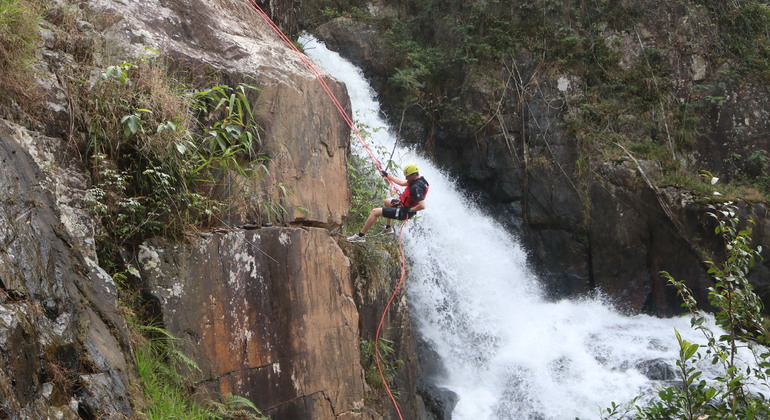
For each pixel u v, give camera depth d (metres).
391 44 17.80
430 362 12.24
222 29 7.78
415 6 18.86
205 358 6.09
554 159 16.69
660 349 13.31
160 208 6.15
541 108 17.09
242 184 6.84
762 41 17.98
